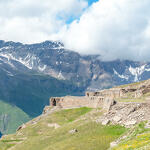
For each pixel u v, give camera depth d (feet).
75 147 364.58
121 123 384.68
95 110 525.75
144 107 374.63
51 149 391.86
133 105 388.16
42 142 455.22
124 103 405.39
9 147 549.54
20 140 601.21
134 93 570.05
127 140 288.10
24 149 457.27
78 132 424.46
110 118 409.28
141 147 235.40
